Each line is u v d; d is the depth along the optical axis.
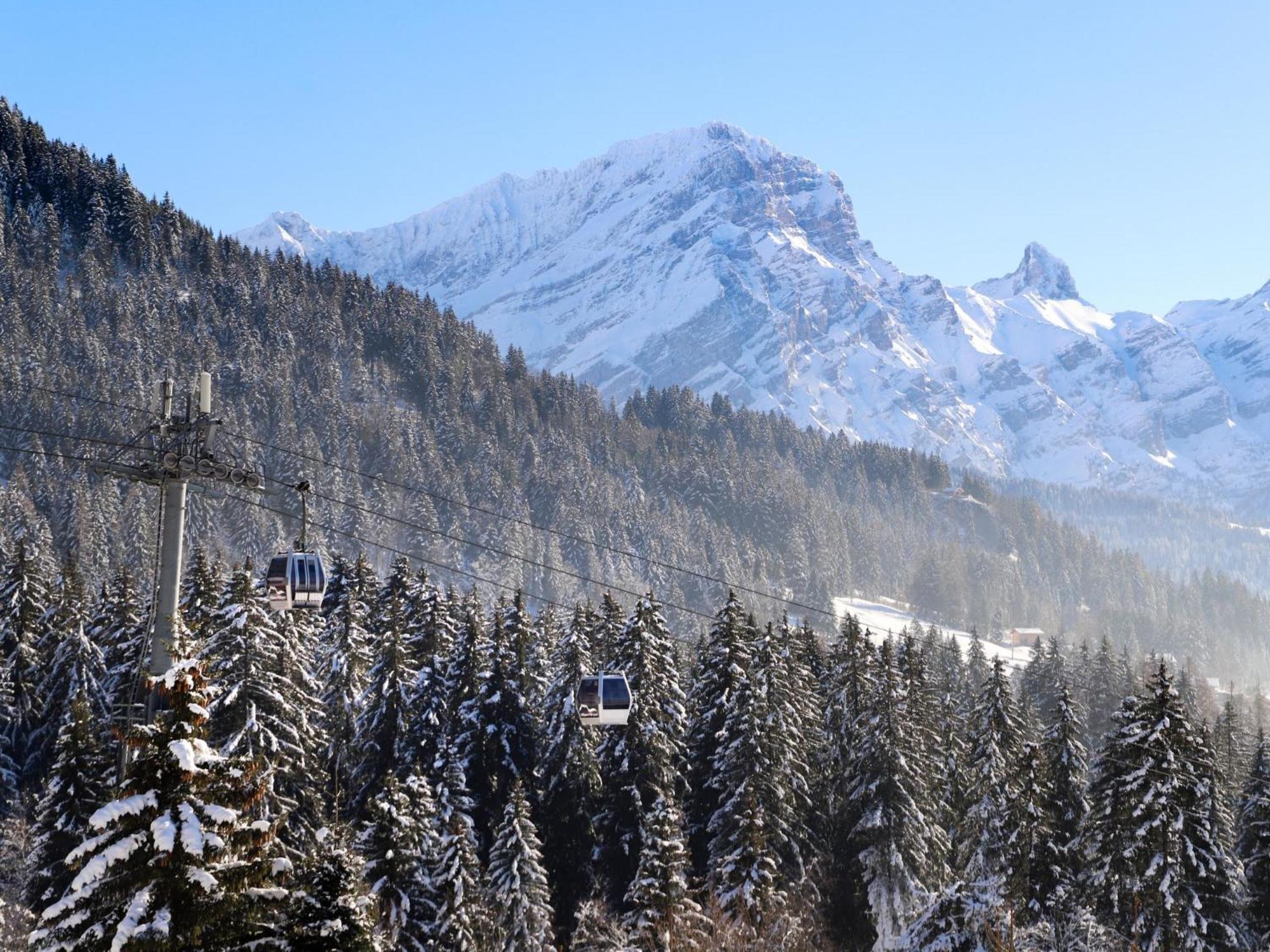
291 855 47.78
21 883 58.75
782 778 62.88
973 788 64.25
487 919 50.34
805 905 61.91
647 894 47.12
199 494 20.83
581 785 65.62
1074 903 55.88
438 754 62.16
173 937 15.79
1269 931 57.84
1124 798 52.31
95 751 52.78
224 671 55.38
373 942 19.61
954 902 45.66
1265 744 69.38
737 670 65.12
